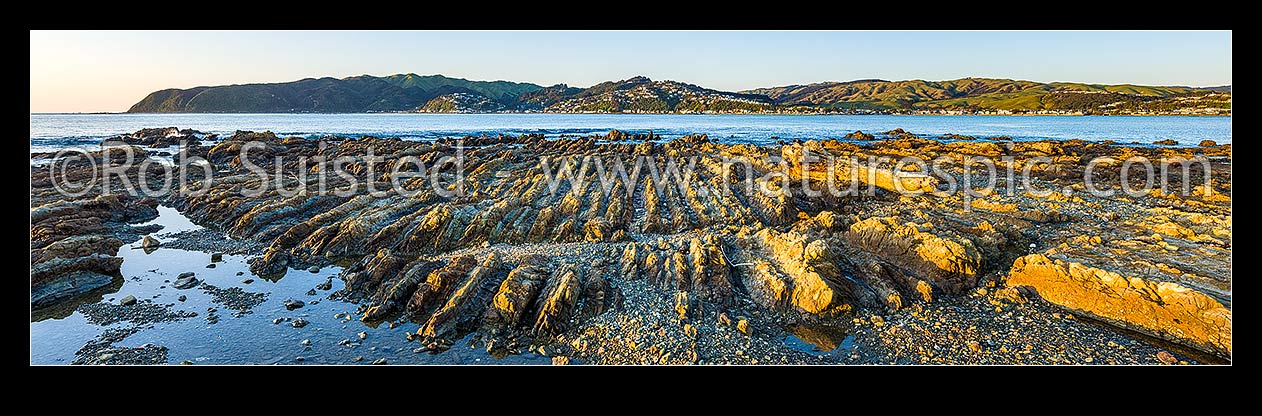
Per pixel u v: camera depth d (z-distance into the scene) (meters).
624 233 27.52
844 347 15.80
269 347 16.19
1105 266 18.02
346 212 31.09
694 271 19.95
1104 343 15.48
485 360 15.28
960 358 14.98
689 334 16.22
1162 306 15.85
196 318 18.31
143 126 129.88
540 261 21.97
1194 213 27.52
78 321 18.02
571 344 15.97
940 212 29.58
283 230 28.59
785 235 21.72
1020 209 28.81
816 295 17.31
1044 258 18.95
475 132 121.88
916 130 126.12
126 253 25.50
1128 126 133.12
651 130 130.62
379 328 17.48
